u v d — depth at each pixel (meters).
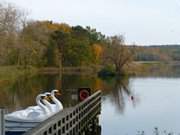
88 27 133.50
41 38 101.25
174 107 35.91
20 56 87.62
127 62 100.38
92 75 95.25
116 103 39.62
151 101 41.25
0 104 36.69
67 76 89.75
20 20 88.88
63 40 112.88
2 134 12.61
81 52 114.31
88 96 23.97
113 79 82.62
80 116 19.44
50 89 53.66
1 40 73.69
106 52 101.56
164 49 146.50
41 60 103.81
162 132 23.28
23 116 18.95
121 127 25.30
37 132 11.34
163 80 78.44
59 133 14.82
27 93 48.41
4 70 76.94
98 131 24.02
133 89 57.31
